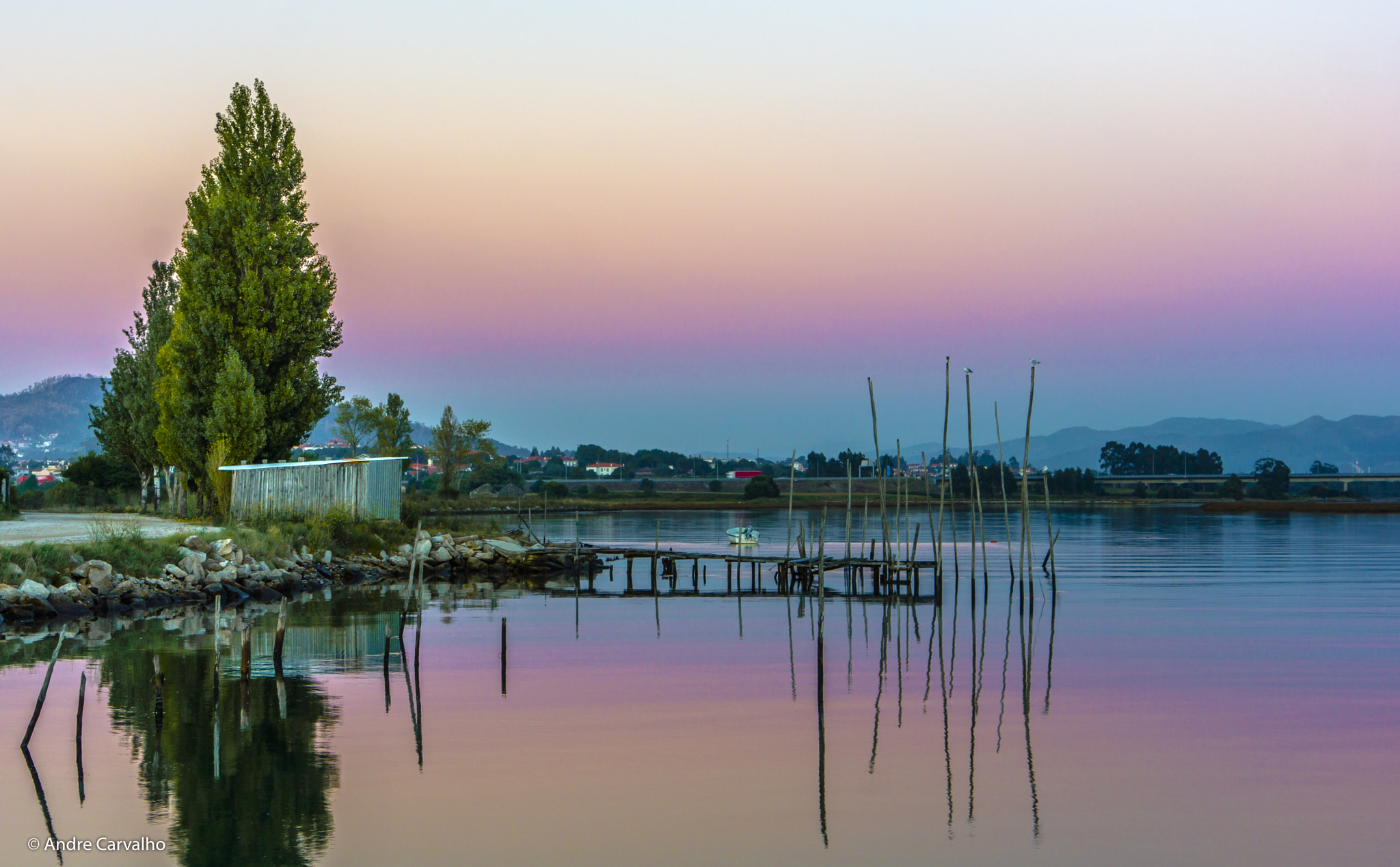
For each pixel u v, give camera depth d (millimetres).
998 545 80938
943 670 27922
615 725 21188
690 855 14250
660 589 49781
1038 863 14078
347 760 18359
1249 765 18688
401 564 52969
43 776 17250
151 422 67188
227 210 55875
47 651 27719
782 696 24344
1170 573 57312
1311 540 90500
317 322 57938
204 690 23453
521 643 31531
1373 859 14312
